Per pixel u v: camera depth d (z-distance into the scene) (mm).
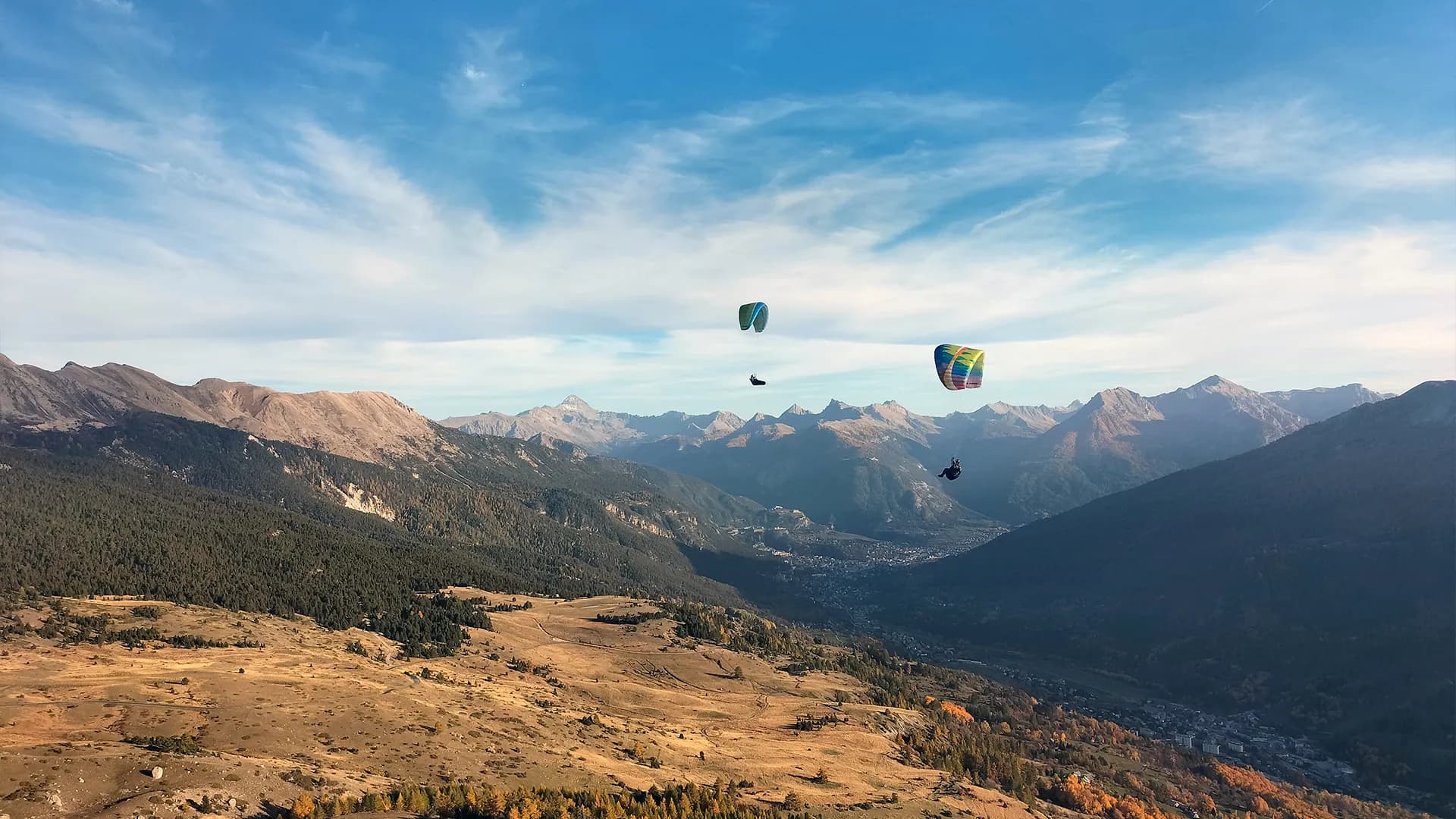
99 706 98188
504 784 97625
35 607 161500
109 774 75000
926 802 129250
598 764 115625
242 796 76750
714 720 173250
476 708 133750
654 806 92438
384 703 119688
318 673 138250
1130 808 158125
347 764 94312
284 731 100312
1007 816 132375
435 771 97062
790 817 106375
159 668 128250
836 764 146125
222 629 168375
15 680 111062
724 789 112125
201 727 96750
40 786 69938
